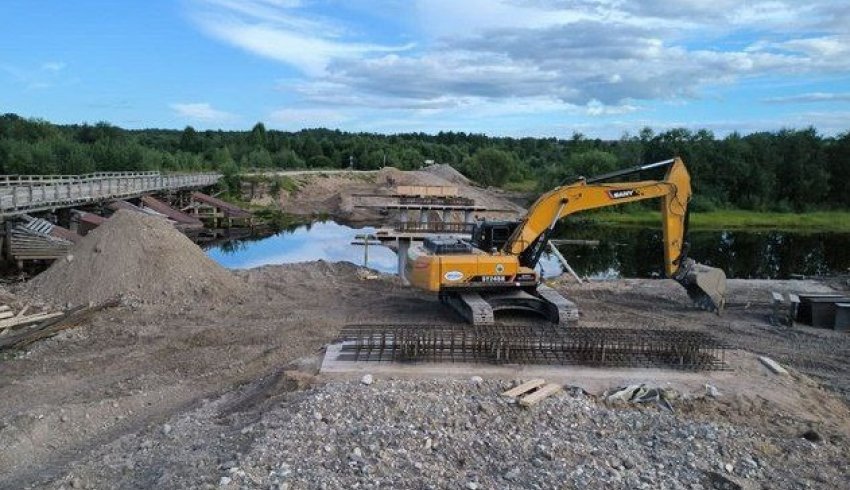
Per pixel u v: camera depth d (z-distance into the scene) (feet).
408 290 80.59
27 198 94.22
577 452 32.71
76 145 219.20
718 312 69.82
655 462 32.32
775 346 60.75
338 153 386.73
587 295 80.89
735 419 40.50
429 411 37.01
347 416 35.70
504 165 327.06
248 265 120.37
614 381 45.14
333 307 70.59
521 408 38.68
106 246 72.95
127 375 50.26
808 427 39.60
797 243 176.35
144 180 153.99
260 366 52.29
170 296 70.38
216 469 29.25
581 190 64.44
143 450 34.32
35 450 37.11
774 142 261.03
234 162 293.43
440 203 155.33
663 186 65.62
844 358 57.62
